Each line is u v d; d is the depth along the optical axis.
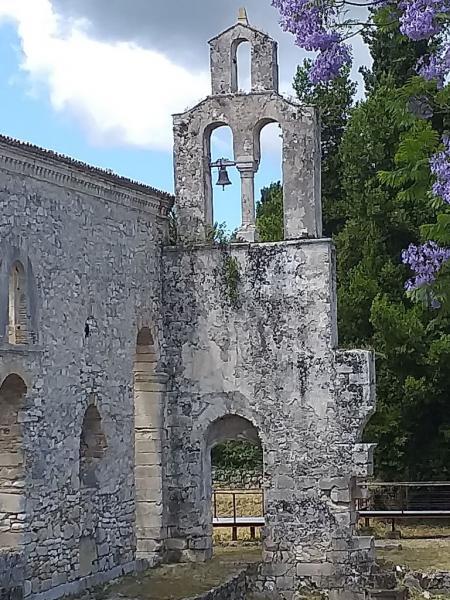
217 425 21.67
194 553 21.05
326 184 35.28
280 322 21.00
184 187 22.06
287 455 20.73
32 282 16.58
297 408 20.77
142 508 21.00
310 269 20.92
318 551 20.41
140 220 20.78
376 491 28.81
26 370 16.20
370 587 20.14
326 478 20.50
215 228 21.94
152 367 21.20
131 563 19.66
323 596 20.17
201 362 21.38
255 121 21.80
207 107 22.06
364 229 30.42
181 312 21.53
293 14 12.78
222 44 22.19
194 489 21.22
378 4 12.55
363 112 31.56
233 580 19.11
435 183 12.31
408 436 28.34
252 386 21.05
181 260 21.58
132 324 20.14
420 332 27.70
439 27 12.14
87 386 18.22
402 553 22.59
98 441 18.88
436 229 12.54
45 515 16.69
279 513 20.67
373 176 30.83
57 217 17.48
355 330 29.73
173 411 21.45
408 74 32.16
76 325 17.94
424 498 28.66
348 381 20.55
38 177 16.89
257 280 21.19
